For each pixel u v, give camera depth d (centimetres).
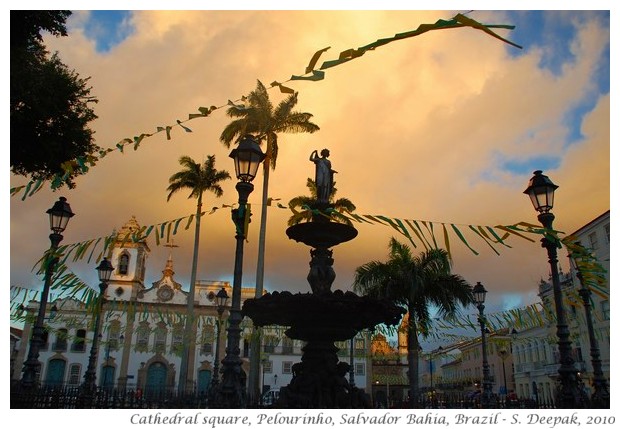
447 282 1875
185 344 2914
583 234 2898
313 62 486
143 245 5266
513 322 1348
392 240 1992
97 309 1152
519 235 743
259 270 2470
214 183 3394
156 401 988
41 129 1348
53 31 1282
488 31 416
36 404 991
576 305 1147
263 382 4691
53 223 1112
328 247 955
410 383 1788
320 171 992
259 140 2742
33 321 1513
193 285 3083
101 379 4572
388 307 862
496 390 4759
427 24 441
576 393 838
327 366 858
